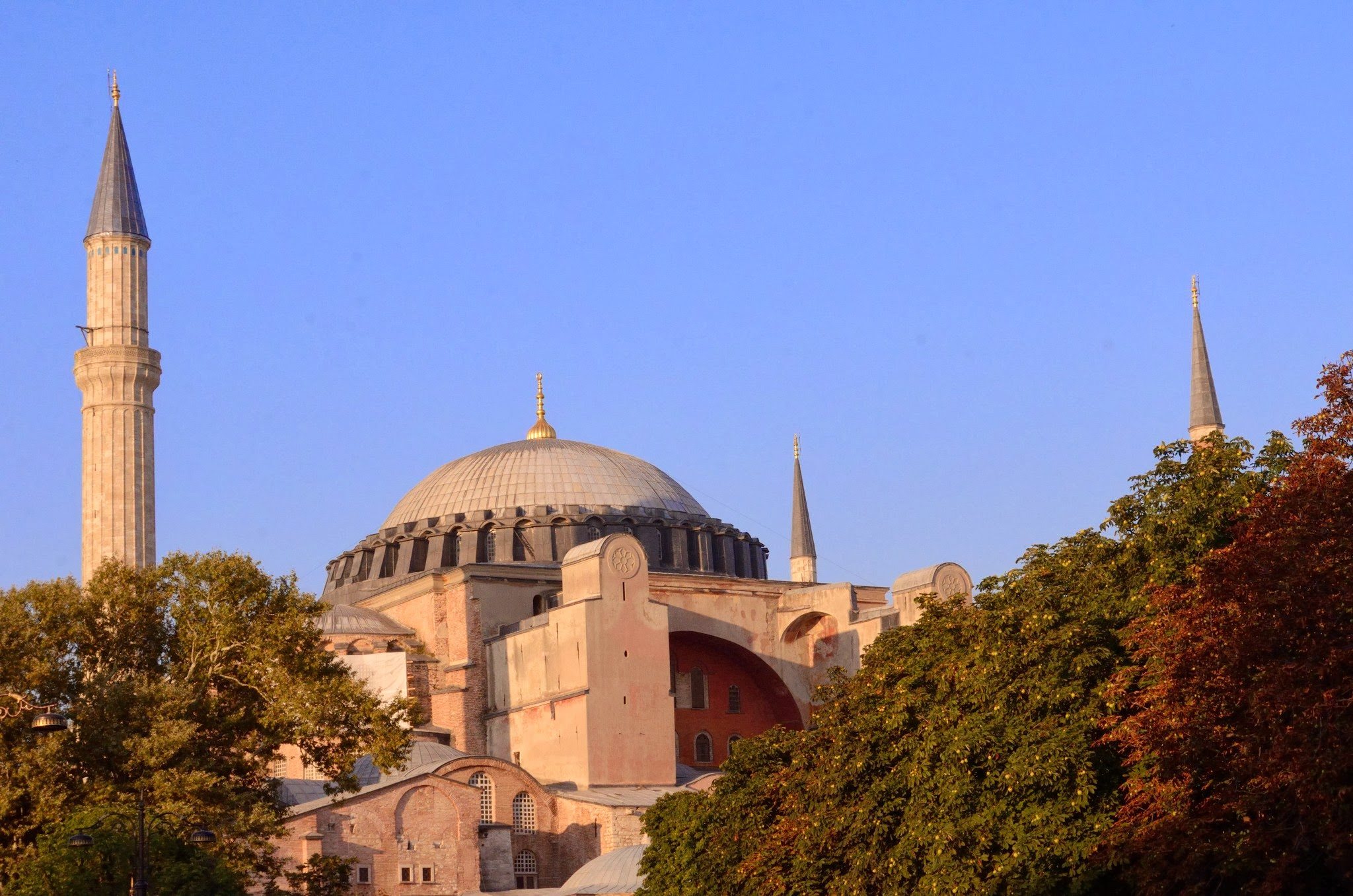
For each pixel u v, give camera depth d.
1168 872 38.78
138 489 90.31
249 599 65.62
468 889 83.19
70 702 60.34
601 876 78.38
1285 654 37.81
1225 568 38.97
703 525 110.56
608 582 89.75
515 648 94.88
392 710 64.50
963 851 44.78
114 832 53.88
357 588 108.81
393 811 82.88
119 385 91.06
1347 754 35.44
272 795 65.56
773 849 52.97
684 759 99.44
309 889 63.88
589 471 110.31
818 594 101.25
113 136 96.44
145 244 94.19
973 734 45.22
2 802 55.09
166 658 64.94
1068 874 42.91
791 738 60.66
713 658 101.94
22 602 62.00
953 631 52.12
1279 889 36.09
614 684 88.69
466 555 104.56
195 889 53.25
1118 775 44.00
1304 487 39.06
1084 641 45.41
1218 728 38.06
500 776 87.12
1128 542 47.44
